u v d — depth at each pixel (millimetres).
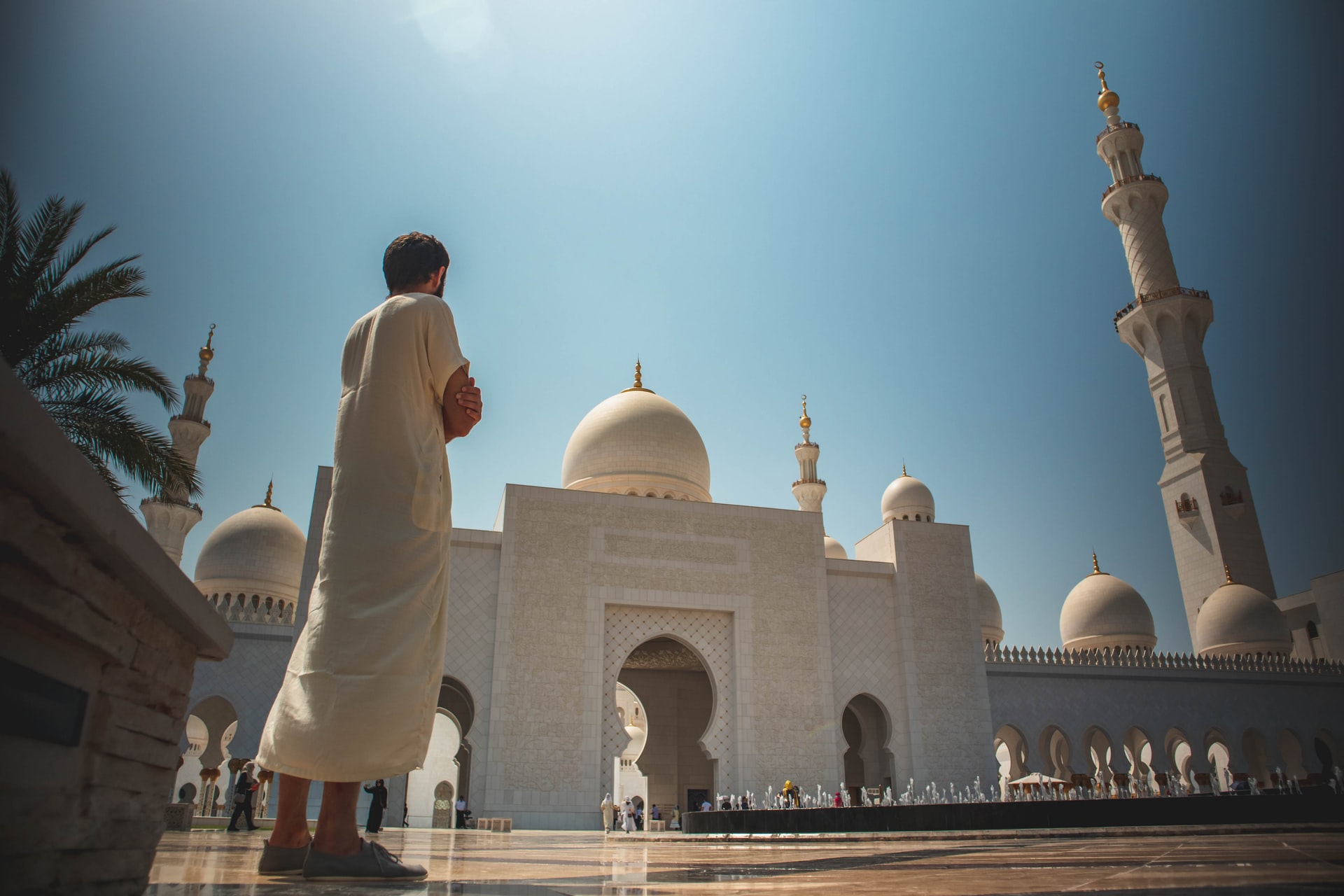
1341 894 2375
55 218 12555
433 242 4301
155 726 2721
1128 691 35469
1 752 1919
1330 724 36875
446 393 3801
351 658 3221
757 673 28688
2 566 1889
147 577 2432
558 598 27609
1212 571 38594
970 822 11000
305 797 3678
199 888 2807
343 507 3434
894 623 31500
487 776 25141
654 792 34875
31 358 13086
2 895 1928
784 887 2967
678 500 29875
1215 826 8922
